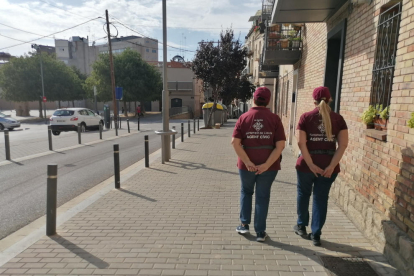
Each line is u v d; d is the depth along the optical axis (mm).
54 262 3092
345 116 4801
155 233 3766
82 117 18250
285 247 3393
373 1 3941
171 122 31125
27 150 10953
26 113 42969
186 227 3949
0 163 8523
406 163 2918
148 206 4746
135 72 38594
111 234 3732
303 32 8695
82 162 8805
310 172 3422
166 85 8180
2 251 3354
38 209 4930
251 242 3520
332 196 4953
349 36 4785
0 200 5379
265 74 15914
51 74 37438
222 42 21578
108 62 37625
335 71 6191
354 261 3088
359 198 3885
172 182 6203
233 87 22641
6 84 35938
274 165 3443
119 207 4691
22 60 36219
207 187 5836
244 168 3498
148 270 2951
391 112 3252
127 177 6645
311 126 3312
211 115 22188
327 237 3619
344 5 4996
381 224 3244
